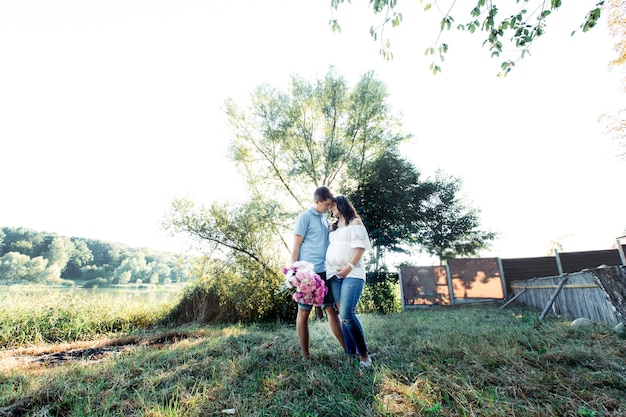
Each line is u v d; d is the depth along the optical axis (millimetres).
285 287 2707
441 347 2736
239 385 2035
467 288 10039
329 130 10945
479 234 12914
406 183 11562
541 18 2557
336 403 1639
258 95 10484
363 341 2357
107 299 6984
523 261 10273
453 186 12664
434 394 1687
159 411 1584
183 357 2832
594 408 1479
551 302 4844
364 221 10625
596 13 2391
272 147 10398
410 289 10094
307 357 2576
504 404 1527
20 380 2258
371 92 10977
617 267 3201
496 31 2672
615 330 3193
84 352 3875
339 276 2475
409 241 12203
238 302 6832
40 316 5465
